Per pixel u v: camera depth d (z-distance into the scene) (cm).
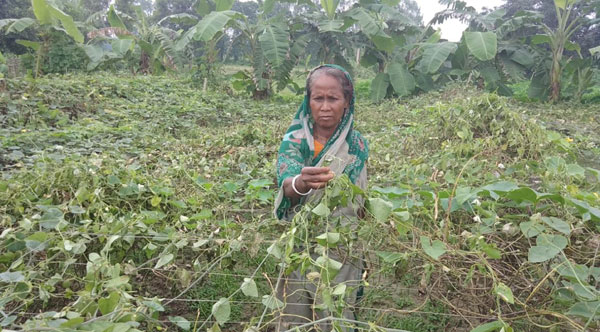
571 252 175
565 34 1306
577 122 906
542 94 1370
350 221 172
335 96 176
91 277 158
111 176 235
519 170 273
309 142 184
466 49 1334
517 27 1317
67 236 192
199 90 1168
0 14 2462
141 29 1418
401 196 193
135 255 226
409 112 850
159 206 239
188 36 1102
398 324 235
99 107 781
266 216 295
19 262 172
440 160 323
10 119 619
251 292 144
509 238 186
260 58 1220
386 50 1212
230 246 194
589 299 139
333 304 142
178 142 549
